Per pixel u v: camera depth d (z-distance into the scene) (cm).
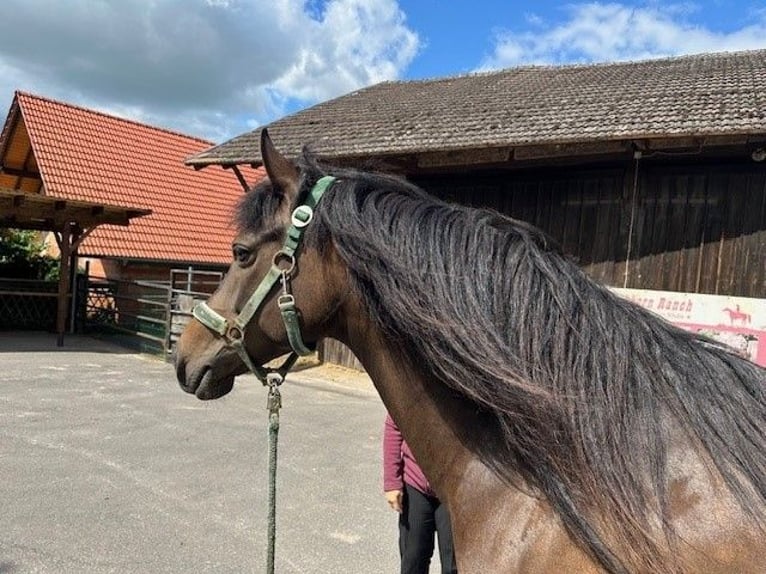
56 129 1599
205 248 1611
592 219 690
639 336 127
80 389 764
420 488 231
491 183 762
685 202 636
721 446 113
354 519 390
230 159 896
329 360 993
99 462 484
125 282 1209
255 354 156
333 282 146
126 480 445
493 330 125
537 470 121
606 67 1041
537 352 124
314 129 948
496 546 125
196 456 508
